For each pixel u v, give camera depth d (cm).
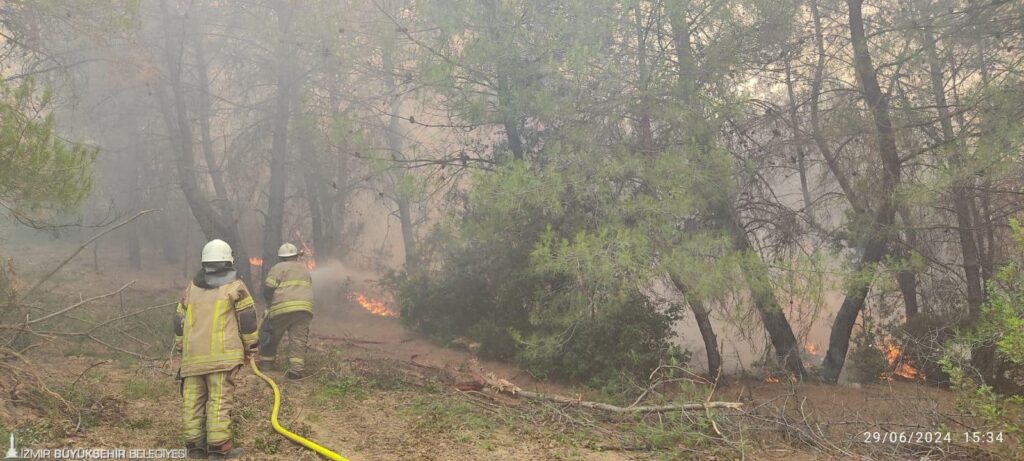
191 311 541
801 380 1153
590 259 937
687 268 966
